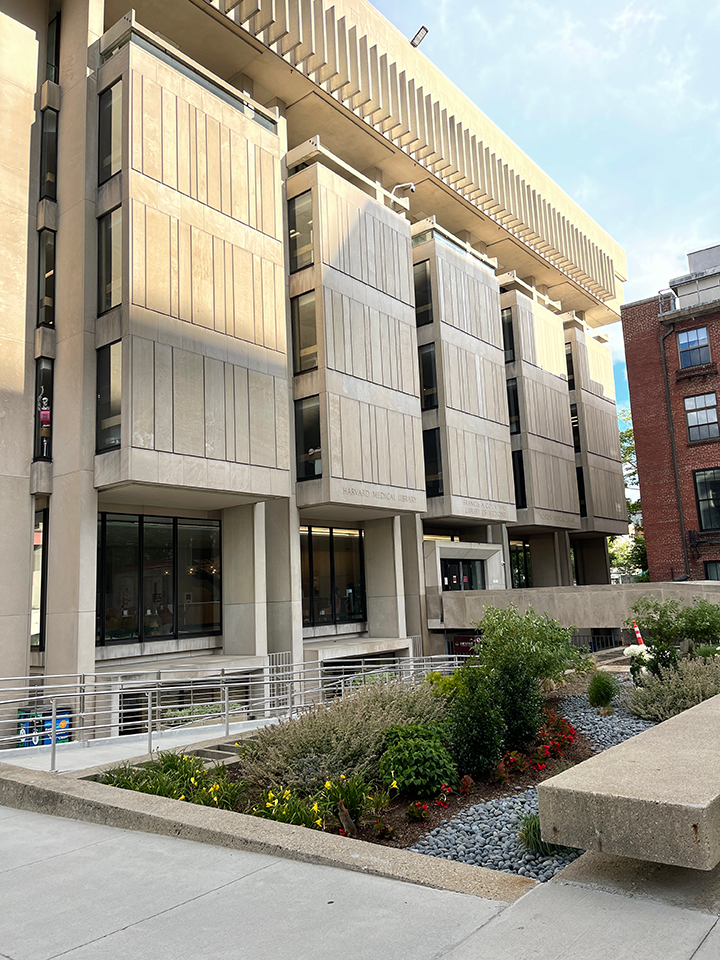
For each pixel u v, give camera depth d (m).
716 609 16.03
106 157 20.53
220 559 24.41
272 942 4.11
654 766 5.09
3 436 19.55
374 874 5.12
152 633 22.02
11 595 19.17
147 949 4.12
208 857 5.80
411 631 30.92
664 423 31.03
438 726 9.46
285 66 28.22
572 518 41.16
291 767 8.91
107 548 21.25
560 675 14.88
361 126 31.95
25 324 20.44
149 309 19.41
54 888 5.30
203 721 18.23
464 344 33.78
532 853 5.98
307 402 25.69
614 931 3.89
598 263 50.44
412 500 28.02
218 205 21.97
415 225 33.94
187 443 19.81
